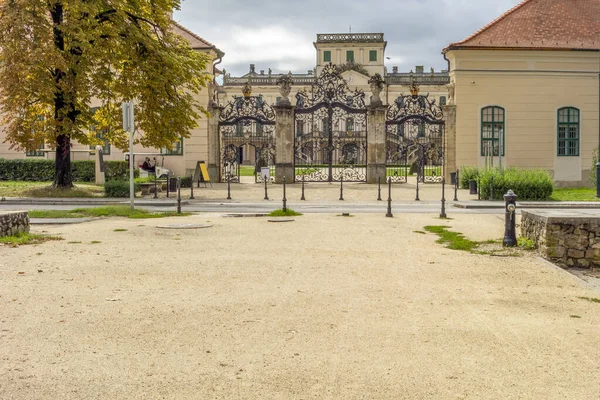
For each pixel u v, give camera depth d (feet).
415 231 46.06
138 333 19.15
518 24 119.55
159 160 116.26
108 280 26.73
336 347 18.08
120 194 84.12
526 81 115.65
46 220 49.93
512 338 19.30
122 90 79.46
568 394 14.90
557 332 20.07
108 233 42.09
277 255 34.04
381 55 269.23
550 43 115.96
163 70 81.51
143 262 31.17
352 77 245.65
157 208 69.26
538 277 29.32
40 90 72.18
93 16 77.05
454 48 114.01
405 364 16.75
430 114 114.93
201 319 20.84
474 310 22.79
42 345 17.85
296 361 16.85
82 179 109.19
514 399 14.57
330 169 111.14
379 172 110.22
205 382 15.29
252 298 23.93
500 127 116.06
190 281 26.89
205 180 106.22
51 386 14.92
